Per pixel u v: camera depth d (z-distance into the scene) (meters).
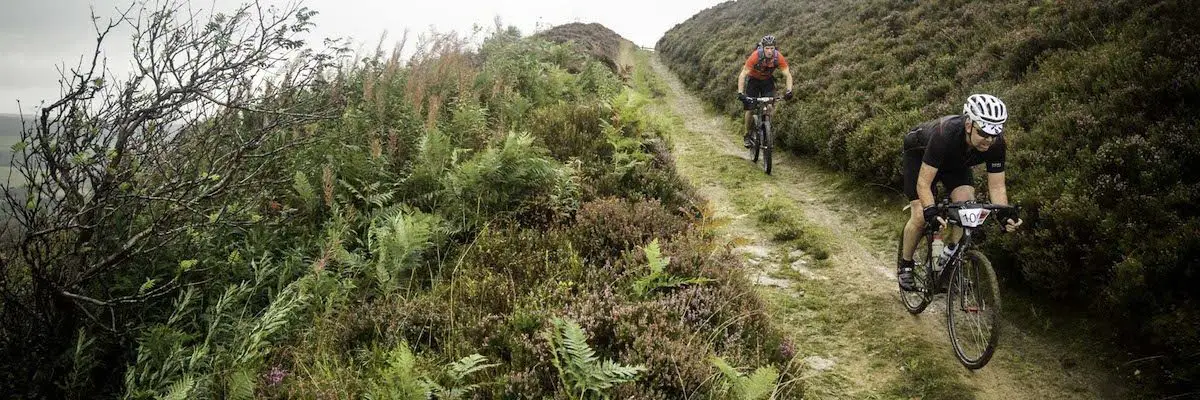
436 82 7.87
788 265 5.89
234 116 4.51
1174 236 4.17
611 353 3.67
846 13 16.33
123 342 3.62
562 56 16.20
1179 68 6.02
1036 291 4.81
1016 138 6.45
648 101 7.93
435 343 3.82
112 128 3.53
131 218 3.78
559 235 5.05
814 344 4.52
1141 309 4.04
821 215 7.24
